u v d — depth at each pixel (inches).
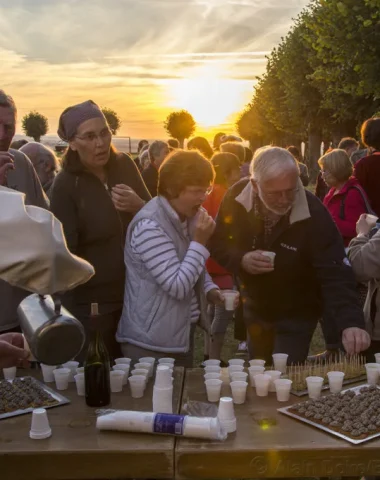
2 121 117.2
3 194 53.0
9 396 92.7
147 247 108.7
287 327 131.1
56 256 52.4
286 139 1608.0
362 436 78.3
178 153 112.4
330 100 697.0
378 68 466.0
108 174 136.6
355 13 460.4
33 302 66.2
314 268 125.6
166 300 111.0
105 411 86.7
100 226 129.1
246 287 134.3
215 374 98.8
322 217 123.3
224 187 196.2
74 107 129.2
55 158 187.2
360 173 184.2
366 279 121.5
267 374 97.7
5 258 51.3
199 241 110.7
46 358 59.8
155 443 78.2
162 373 88.6
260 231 128.1
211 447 77.0
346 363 104.0
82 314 129.6
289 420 85.5
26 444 78.4
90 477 76.9
